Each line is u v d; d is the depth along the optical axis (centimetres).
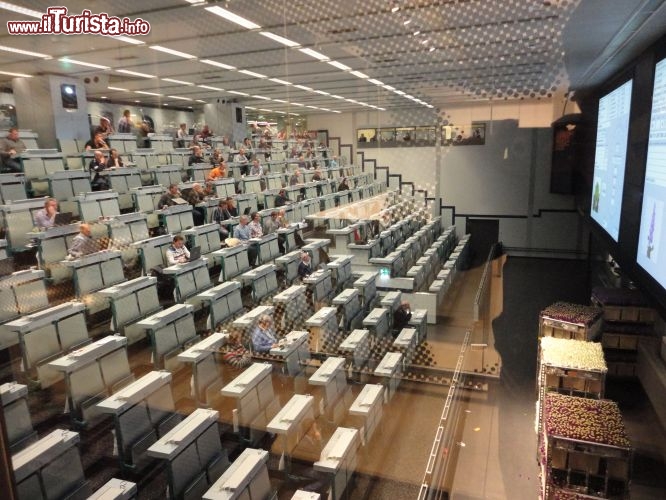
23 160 503
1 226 435
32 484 246
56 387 340
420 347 460
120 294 427
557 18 276
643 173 321
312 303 491
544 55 302
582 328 365
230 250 527
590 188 447
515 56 302
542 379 318
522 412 385
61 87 534
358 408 353
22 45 450
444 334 479
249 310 490
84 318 401
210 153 641
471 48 305
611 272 482
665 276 271
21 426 275
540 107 418
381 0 304
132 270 491
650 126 304
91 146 573
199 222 593
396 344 456
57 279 434
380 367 427
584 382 294
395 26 318
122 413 306
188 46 431
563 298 489
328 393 384
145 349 413
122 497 250
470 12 284
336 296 506
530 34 286
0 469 85
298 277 519
